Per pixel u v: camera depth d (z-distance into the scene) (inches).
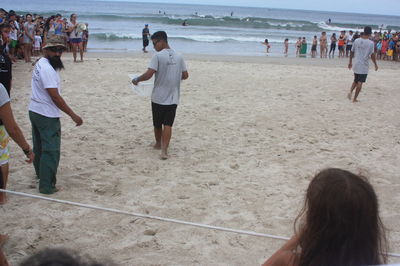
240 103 395.2
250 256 145.9
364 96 449.7
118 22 2080.5
